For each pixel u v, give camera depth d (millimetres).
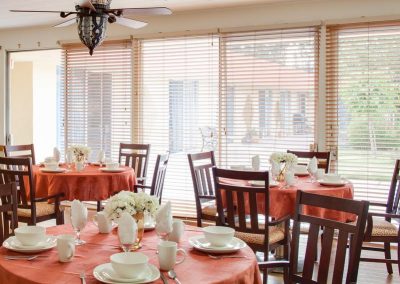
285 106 4957
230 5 5043
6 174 3828
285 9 4930
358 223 1874
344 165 4707
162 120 5602
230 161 5230
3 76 6668
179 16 5441
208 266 1740
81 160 4762
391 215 3311
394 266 4008
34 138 8555
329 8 4734
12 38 6570
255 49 5066
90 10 3383
